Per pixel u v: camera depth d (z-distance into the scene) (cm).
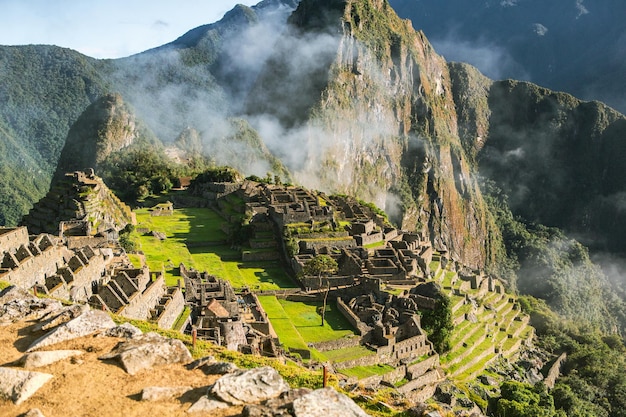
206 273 8719
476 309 12131
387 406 3738
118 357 2686
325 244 11319
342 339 8012
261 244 11850
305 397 2336
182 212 15950
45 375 2497
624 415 11300
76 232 9262
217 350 4409
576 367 13275
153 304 6266
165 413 2309
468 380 9144
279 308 8956
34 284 5434
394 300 9381
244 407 2294
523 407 8175
